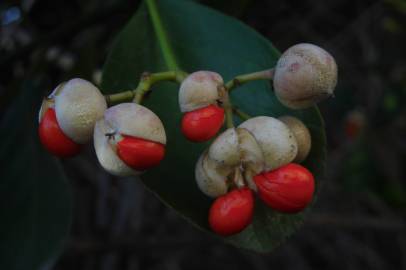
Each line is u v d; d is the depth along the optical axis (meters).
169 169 0.15
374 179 0.34
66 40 0.21
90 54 0.20
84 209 0.27
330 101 0.36
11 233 0.16
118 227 0.25
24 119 0.18
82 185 0.27
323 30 0.37
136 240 0.25
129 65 0.16
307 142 0.15
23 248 0.16
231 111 0.14
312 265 0.36
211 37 0.16
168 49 0.16
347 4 0.36
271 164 0.14
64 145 0.14
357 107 0.37
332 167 0.35
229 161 0.14
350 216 0.33
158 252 0.30
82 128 0.14
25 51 0.21
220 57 0.16
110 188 0.26
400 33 0.38
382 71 0.37
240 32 0.16
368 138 0.36
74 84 0.14
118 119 0.14
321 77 0.14
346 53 0.38
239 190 0.14
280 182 0.14
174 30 0.16
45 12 0.23
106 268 0.25
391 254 0.38
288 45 0.32
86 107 0.14
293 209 0.14
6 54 0.21
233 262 0.33
